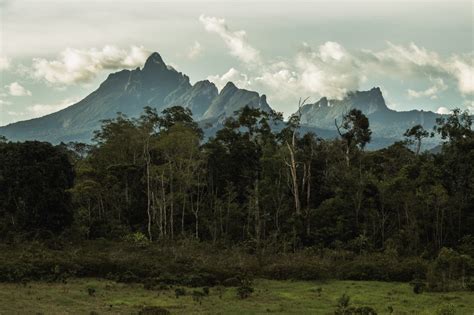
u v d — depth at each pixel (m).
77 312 29.23
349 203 68.00
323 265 48.31
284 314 30.03
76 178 70.62
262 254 54.31
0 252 47.91
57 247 53.06
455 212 64.12
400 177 65.81
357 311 28.78
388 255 54.94
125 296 35.50
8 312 28.44
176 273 44.28
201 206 73.69
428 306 33.62
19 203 58.38
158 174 69.50
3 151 61.41
